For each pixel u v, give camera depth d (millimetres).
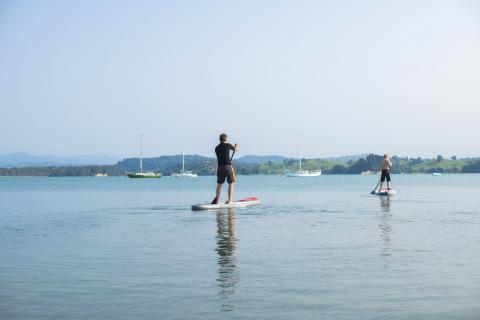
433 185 72625
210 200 32844
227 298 6836
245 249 10906
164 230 14625
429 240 12062
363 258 9688
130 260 9703
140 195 42094
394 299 6715
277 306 6445
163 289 7355
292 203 27359
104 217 19406
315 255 10062
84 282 7859
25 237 13305
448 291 7109
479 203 26391
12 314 6230
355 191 48094
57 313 6262
